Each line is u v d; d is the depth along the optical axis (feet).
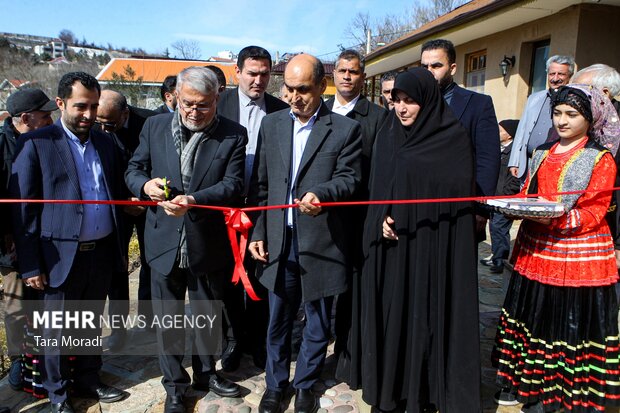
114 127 10.75
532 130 13.20
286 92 8.39
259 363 10.39
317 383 9.82
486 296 14.17
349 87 10.17
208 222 8.42
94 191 8.75
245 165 9.37
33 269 8.04
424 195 7.75
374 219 8.19
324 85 8.33
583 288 7.75
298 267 8.59
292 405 8.99
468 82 34.30
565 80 12.65
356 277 8.78
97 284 9.03
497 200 7.58
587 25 22.24
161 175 8.46
